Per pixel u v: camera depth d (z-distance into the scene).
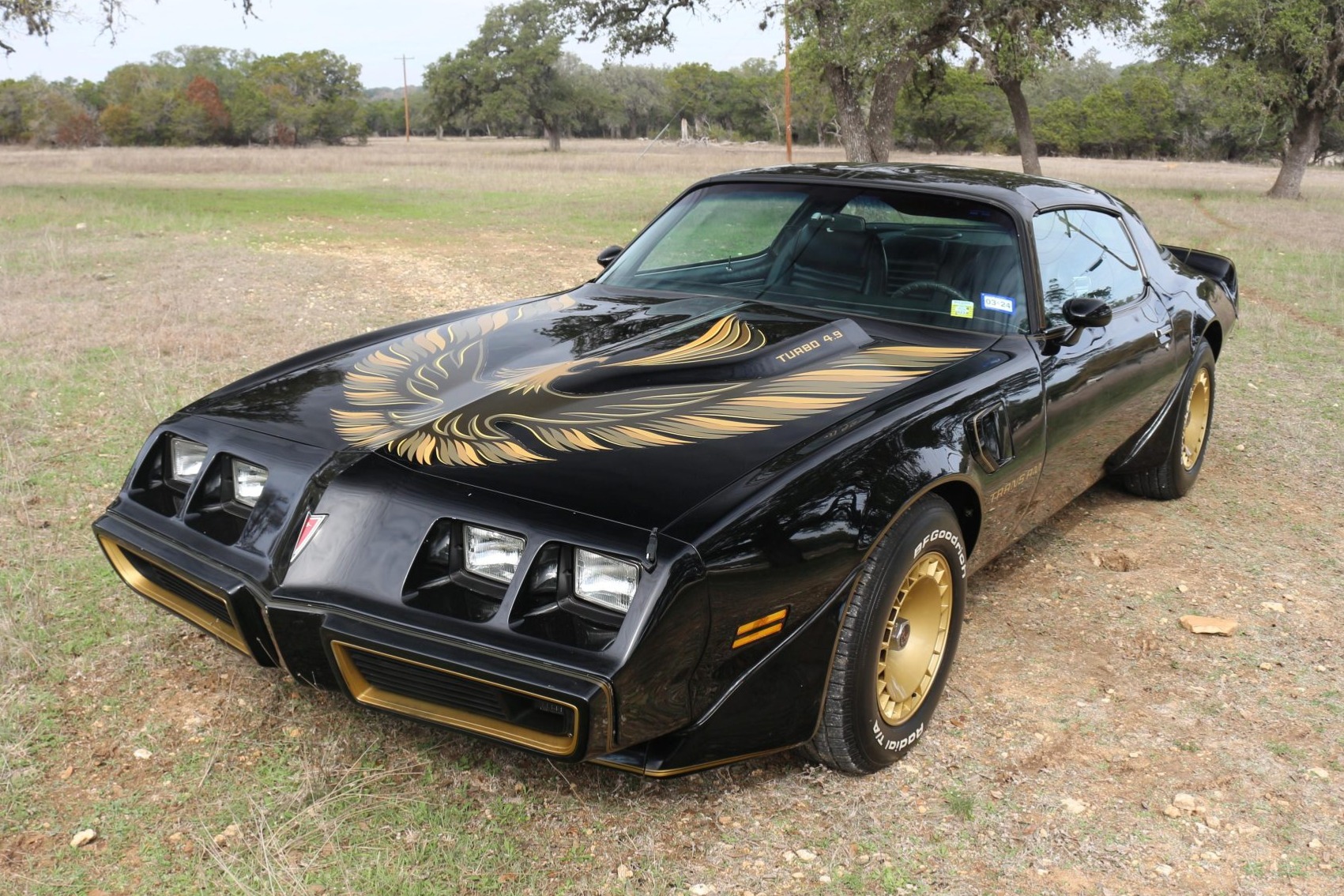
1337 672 3.38
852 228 3.61
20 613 3.19
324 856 2.26
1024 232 3.49
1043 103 91.62
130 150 62.25
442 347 3.14
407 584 2.22
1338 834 2.56
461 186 26.80
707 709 2.24
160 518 2.65
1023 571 4.12
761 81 97.06
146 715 2.75
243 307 8.34
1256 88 27.27
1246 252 14.41
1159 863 2.43
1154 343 4.18
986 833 2.50
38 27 18.72
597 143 85.12
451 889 2.18
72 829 2.31
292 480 2.44
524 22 74.19
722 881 2.27
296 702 2.84
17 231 13.43
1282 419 6.36
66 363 6.22
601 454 2.38
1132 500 4.99
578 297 3.68
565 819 2.43
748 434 2.51
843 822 2.51
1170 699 3.18
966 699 3.13
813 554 2.32
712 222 3.88
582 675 2.03
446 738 2.71
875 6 17.55
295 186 26.19
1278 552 4.38
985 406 2.96
